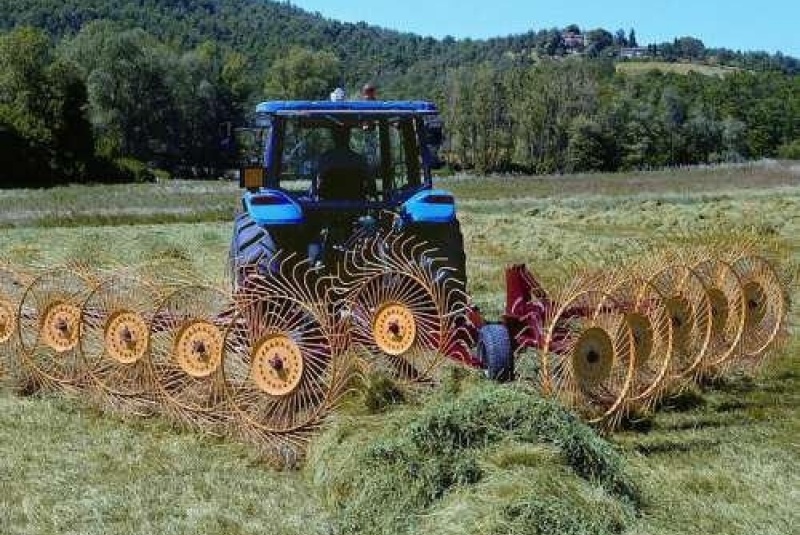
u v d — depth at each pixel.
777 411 8.34
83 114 65.62
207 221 26.42
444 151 84.12
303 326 7.08
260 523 5.83
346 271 8.00
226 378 7.33
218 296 7.53
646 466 6.75
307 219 8.46
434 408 6.22
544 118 80.44
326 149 8.67
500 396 6.20
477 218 24.77
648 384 8.20
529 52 186.00
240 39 178.25
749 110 91.69
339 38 196.38
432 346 7.46
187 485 6.45
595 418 7.54
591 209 27.80
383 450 5.93
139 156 81.00
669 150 81.88
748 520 5.89
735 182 44.59
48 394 8.66
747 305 9.52
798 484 6.52
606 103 83.69
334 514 5.91
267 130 8.80
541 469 5.65
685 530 5.71
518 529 5.14
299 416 7.00
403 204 8.42
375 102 8.48
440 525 5.29
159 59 82.12
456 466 5.72
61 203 31.75
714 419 8.09
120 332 8.08
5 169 59.44
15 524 5.87
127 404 8.04
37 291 8.76
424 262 7.97
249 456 7.01
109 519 5.94
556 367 7.47
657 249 11.43
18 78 64.00
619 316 7.64
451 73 90.38
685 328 8.77
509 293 8.09
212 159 82.69
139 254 17.50
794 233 20.28
